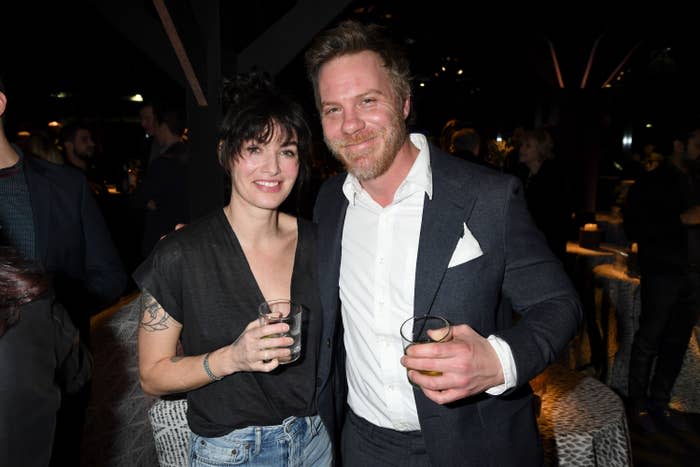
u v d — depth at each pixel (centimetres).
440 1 725
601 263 373
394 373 126
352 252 132
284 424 128
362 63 121
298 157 130
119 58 870
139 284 123
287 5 389
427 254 117
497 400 122
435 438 120
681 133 279
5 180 159
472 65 1030
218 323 126
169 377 118
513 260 117
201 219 133
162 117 335
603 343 337
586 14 565
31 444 76
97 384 211
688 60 782
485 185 120
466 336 101
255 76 129
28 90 852
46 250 164
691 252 279
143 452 222
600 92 593
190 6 206
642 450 276
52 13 721
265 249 134
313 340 134
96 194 423
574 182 597
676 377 302
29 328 81
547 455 167
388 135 123
